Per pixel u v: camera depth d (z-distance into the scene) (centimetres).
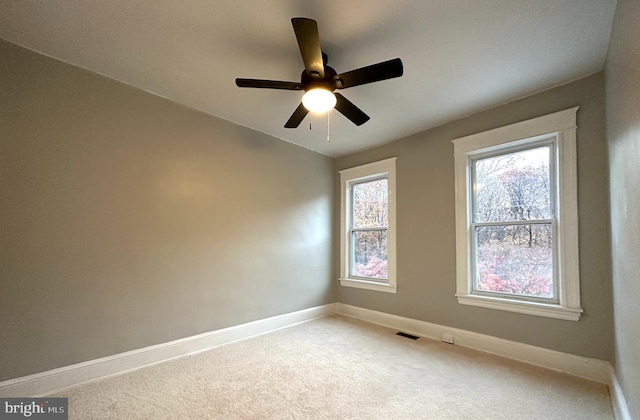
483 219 293
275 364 252
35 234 206
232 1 164
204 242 296
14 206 199
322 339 314
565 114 239
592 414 179
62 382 211
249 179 340
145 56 216
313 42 155
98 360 227
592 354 221
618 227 176
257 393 205
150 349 254
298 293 383
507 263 274
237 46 203
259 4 166
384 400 196
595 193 223
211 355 272
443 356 267
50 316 209
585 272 226
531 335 252
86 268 226
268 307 347
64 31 190
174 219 277
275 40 197
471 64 219
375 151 398
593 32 183
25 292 201
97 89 237
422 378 225
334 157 449
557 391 205
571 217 234
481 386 213
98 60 221
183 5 167
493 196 287
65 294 216
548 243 251
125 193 248
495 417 177
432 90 256
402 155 364
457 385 214
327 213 433
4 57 200
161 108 273
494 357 264
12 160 200
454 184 310
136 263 251
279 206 370
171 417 178
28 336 201
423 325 326
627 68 145
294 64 224
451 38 191
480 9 167
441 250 317
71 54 214
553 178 251
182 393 205
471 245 298
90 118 233
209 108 297
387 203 385
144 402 194
